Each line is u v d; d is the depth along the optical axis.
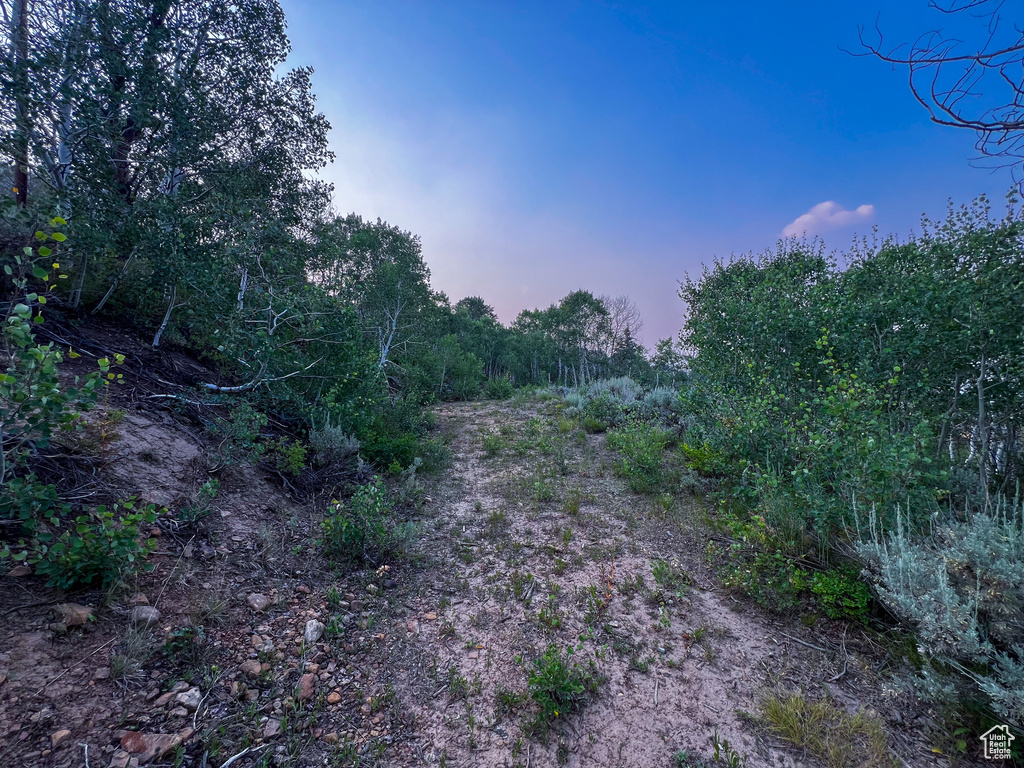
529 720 2.71
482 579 4.36
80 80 6.74
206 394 6.11
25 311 2.49
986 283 5.00
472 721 2.69
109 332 6.60
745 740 2.63
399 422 10.37
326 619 3.46
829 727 2.69
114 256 6.74
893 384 4.75
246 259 7.34
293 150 12.00
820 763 2.48
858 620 3.68
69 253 5.95
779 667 3.22
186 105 8.13
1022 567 2.60
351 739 2.47
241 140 10.89
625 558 4.82
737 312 7.14
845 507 4.16
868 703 2.90
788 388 6.26
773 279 7.30
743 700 2.93
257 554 4.04
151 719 2.26
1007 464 5.42
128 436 4.45
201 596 3.25
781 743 2.62
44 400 2.52
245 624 3.17
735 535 4.84
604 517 5.94
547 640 3.47
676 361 11.84
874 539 3.48
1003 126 2.71
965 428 5.87
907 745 2.59
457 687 2.94
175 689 2.47
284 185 11.65
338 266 14.37
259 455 5.28
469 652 3.31
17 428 2.67
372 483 6.46
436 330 27.50
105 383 2.84
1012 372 4.95
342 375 7.88
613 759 2.50
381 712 2.70
